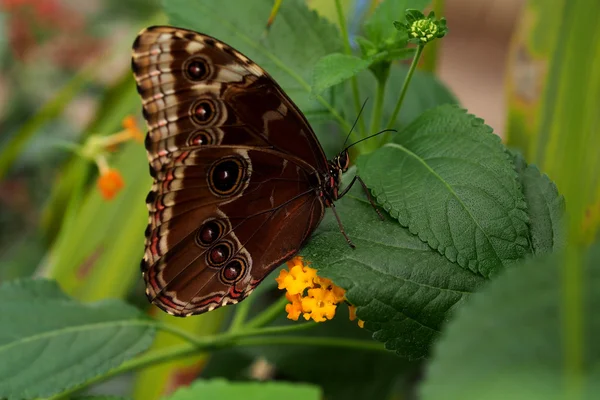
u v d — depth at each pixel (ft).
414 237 1.62
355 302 1.58
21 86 2.81
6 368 1.69
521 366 1.37
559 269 1.39
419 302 1.59
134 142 2.07
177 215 1.68
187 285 1.69
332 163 1.70
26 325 1.72
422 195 1.62
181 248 1.68
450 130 1.65
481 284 1.59
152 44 1.64
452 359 1.39
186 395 1.45
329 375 1.87
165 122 1.66
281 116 1.66
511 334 1.39
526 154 1.85
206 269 1.69
